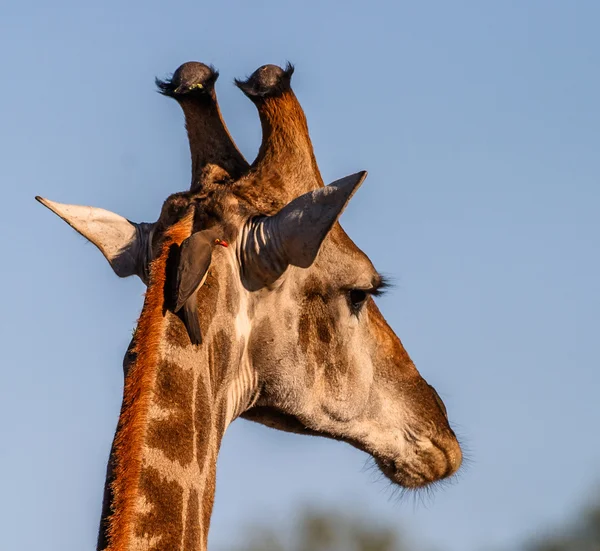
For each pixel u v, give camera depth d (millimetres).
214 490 13258
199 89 14852
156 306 13180
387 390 15773
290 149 14867
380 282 15352
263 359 14508
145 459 12484
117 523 12164
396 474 16219
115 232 15148
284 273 14289
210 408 13258
